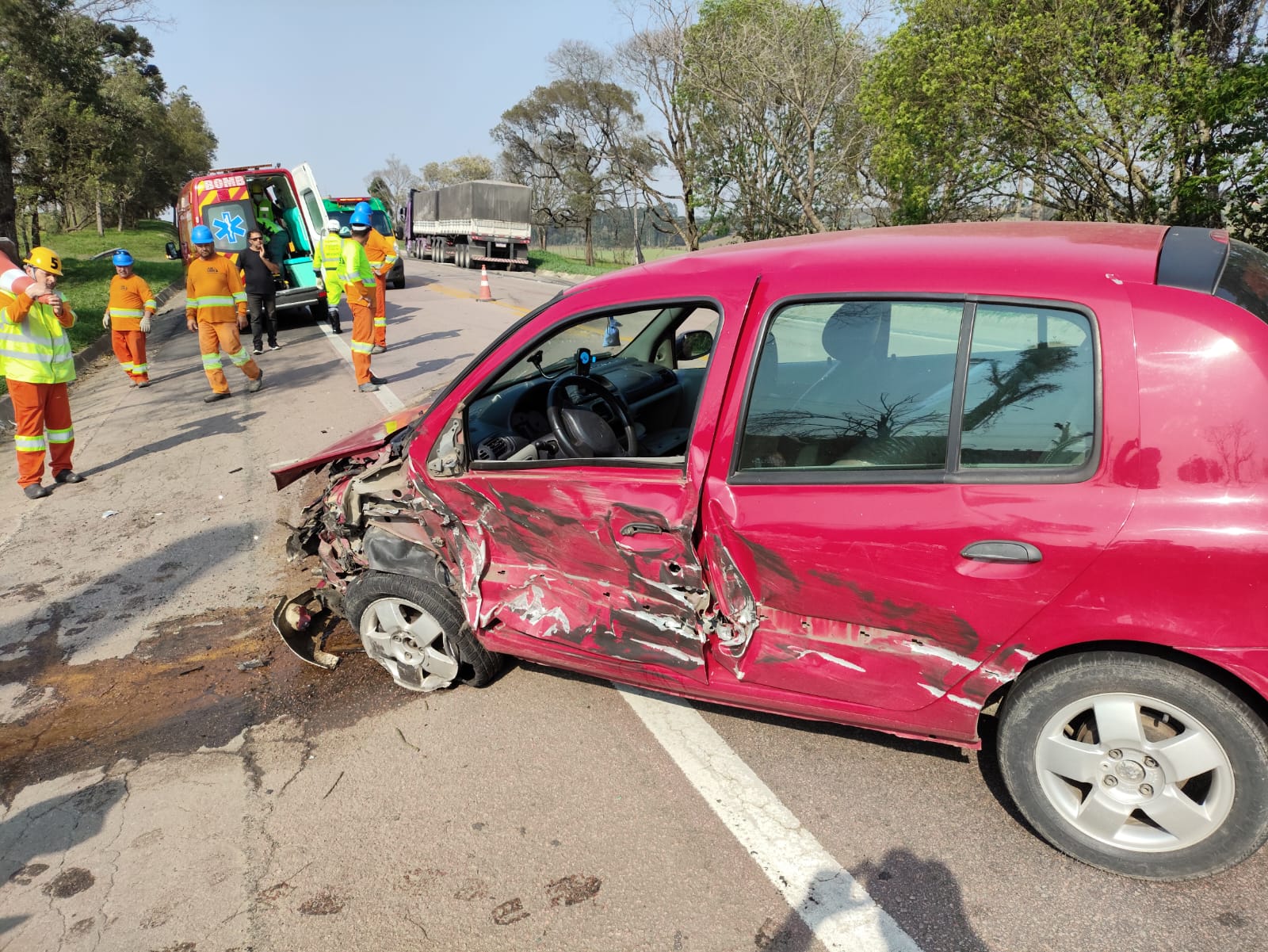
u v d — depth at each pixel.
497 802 2.91
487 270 33.50
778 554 2.48
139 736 3.47
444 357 11.42
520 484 2.90
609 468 2.76
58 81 26.53
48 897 2.65
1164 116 12.01
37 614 4.61
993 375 2.25
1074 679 2.24
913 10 14.51
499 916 2.44
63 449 6.85
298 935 2.43
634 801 2.86
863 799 2.78
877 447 2.38
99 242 40.53
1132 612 2.10
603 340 3.46
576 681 3.61
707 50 21.84
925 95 14.95
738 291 2.59
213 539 5.50
